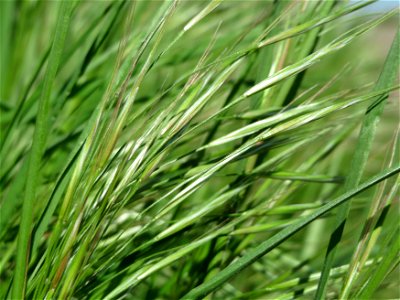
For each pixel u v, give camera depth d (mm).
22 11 434
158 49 375
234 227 302
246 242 302
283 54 296
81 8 423
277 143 287
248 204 311
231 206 296
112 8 339
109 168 267
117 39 389
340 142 335
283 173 293
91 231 241
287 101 303
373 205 258
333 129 326
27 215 229
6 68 423
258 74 297
